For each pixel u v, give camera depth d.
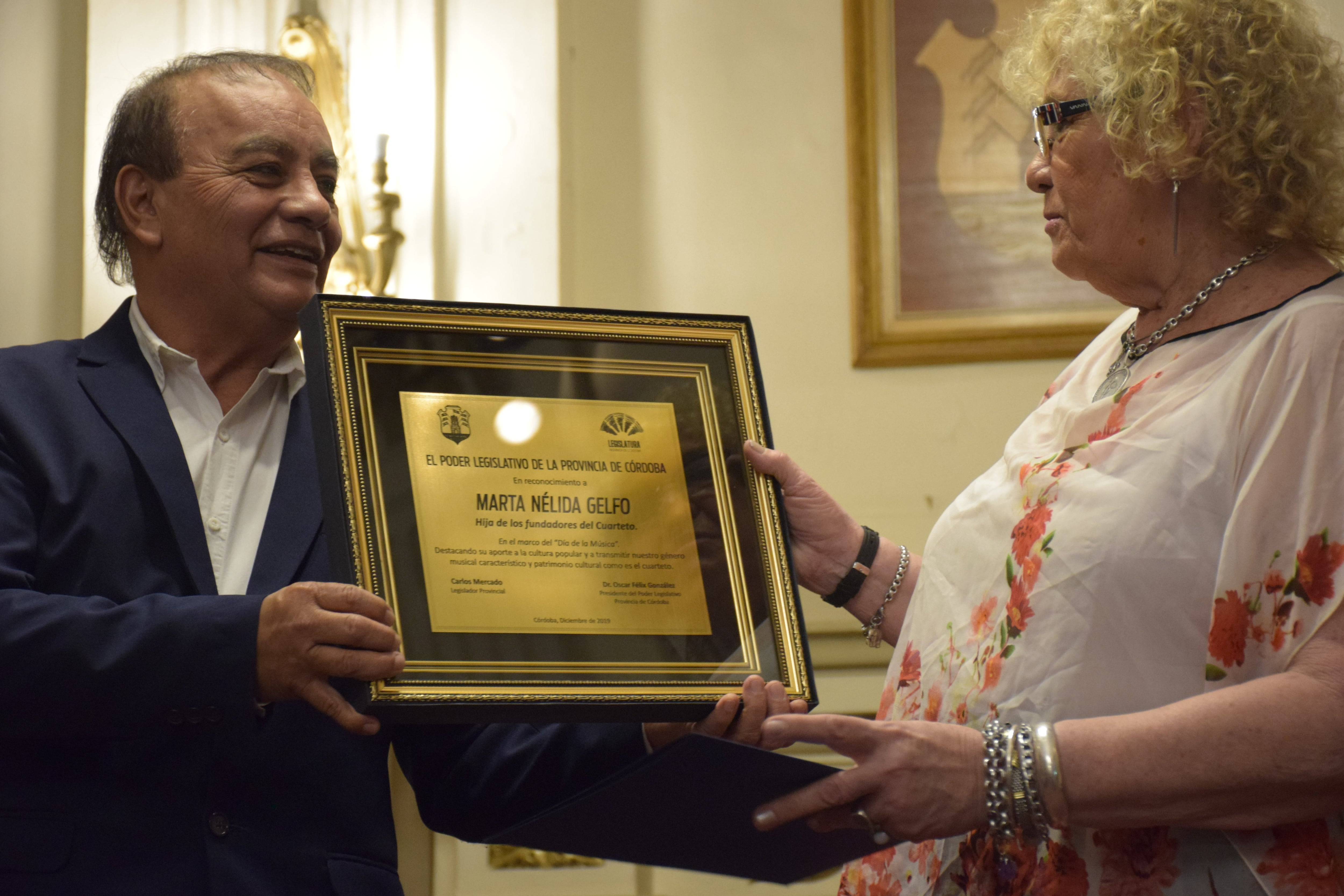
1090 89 1.67
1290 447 1.50
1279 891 1.44
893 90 4.27
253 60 2.06
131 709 1.55
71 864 1.62
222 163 1.91
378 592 1.57
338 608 1.51
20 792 1.63
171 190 1.92
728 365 1.84
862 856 1.64
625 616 1.64
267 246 1.92
